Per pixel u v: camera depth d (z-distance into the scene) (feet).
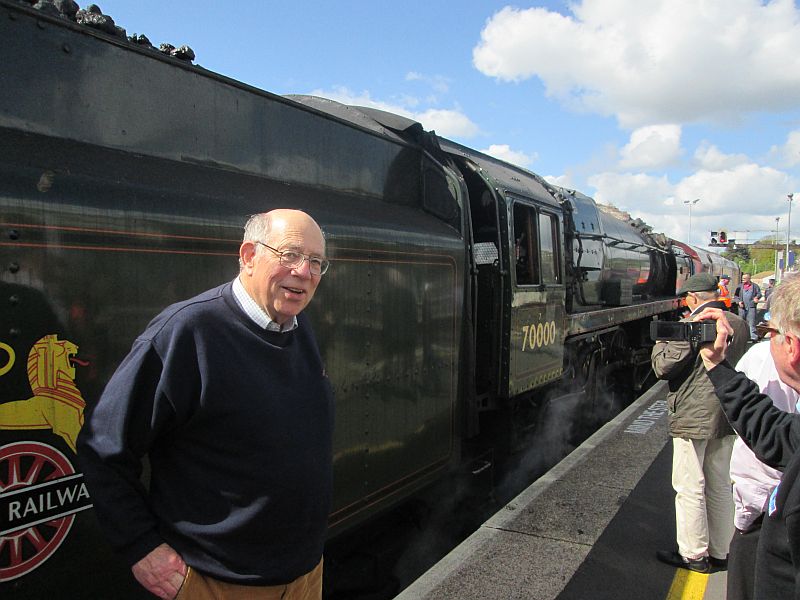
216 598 5.09
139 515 4.87
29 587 5.66
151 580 4.86
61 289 5.90
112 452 4.80
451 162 14.20
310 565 5.47
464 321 13.30
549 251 17.89
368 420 10.21
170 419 4.99
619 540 11.96
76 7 7.30
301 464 5.23
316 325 9.01
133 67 7.47
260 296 5.29
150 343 4.91
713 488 11.07
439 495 14.80
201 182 7.81
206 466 5.03
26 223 5.62
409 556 13.38
